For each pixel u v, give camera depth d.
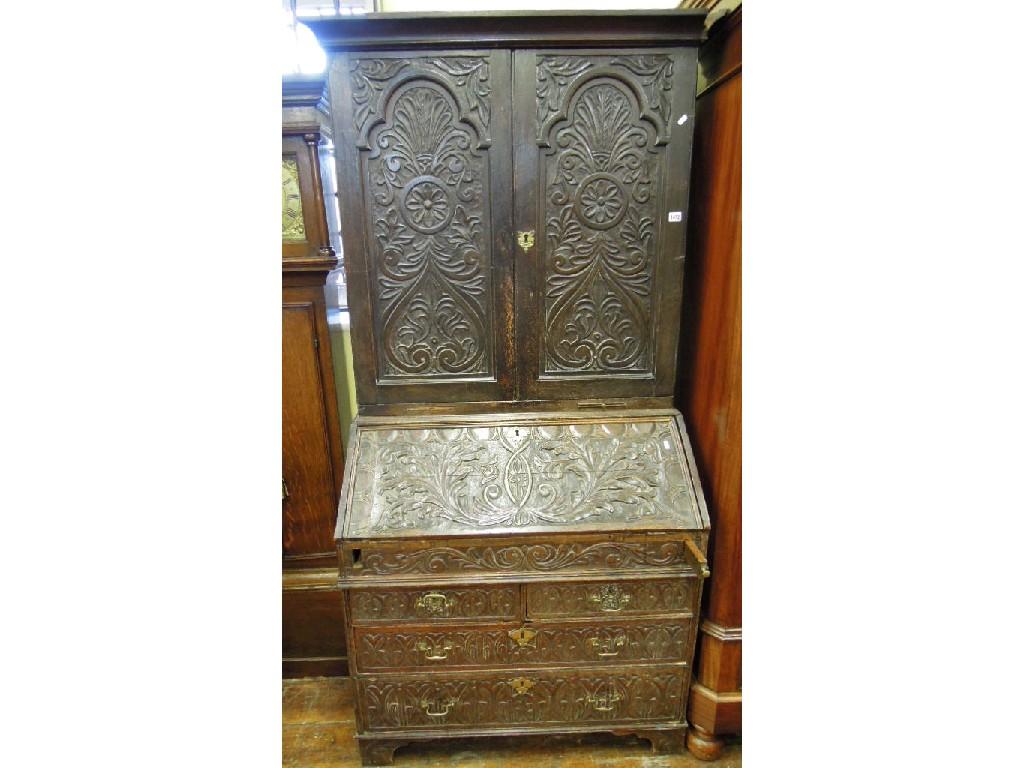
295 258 1.46
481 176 1.25
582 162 1.25
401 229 1.28
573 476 1.28
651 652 1.30
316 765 1.36
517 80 1.20
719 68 1.26
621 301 1.33
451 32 1.16
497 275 1.30
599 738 1.41
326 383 1.55
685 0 1.43
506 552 1.22
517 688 1.31
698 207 1.39
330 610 1.62
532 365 1.36
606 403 1.38
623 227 1.29
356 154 1.23
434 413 1.37
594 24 1.16
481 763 1.35
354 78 1.19
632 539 1.21
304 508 1.60
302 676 1.65
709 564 1.34
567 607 1.26
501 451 1.32
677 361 1.44
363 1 1.57
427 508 1.23
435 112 1.22
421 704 1.31
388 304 1.32
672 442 1.32
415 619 1.25
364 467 1.29
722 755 1.36
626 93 1.22
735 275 1.22
